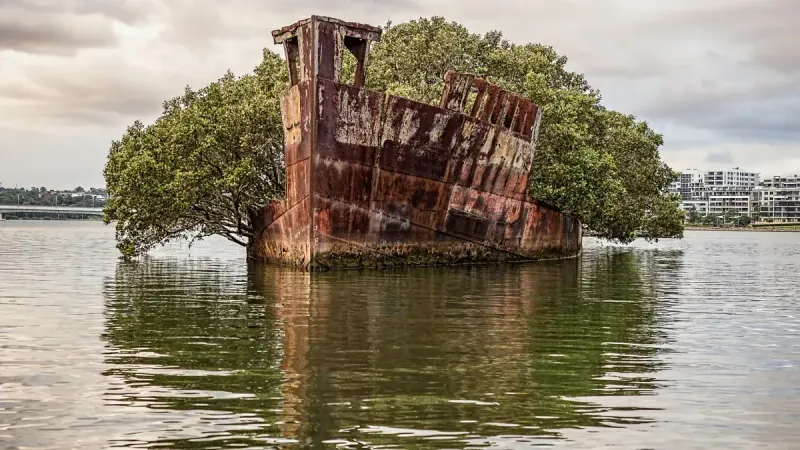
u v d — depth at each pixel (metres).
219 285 23.94
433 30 59.06
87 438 8.29
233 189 33.44
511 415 9.16
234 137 34.06
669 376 11.33
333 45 27.52
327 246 28.52
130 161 33.78
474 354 12.71
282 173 36.88
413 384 10.56
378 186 28.98
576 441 8.30
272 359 12.11
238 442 8.14
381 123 28.41
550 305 19.52
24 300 20.08
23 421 8.85
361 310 17.91
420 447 8.02
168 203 33.41
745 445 8.26
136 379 10.75
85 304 19.16
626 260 44.12
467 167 31.06
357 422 8.81
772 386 10.77
